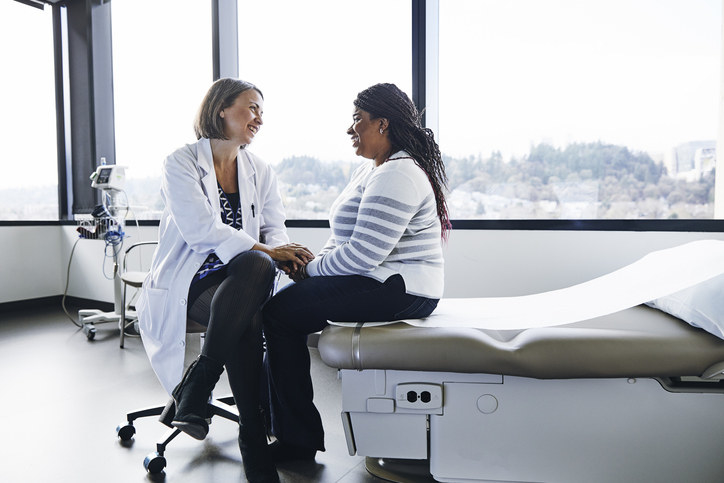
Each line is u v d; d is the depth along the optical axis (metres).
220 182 1.67
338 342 1.23
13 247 4.05
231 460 1.51
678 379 1.16
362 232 1.30
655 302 1.45
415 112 1.48
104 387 2.19
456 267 2.35
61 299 4.34
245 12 3.19
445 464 1.25
